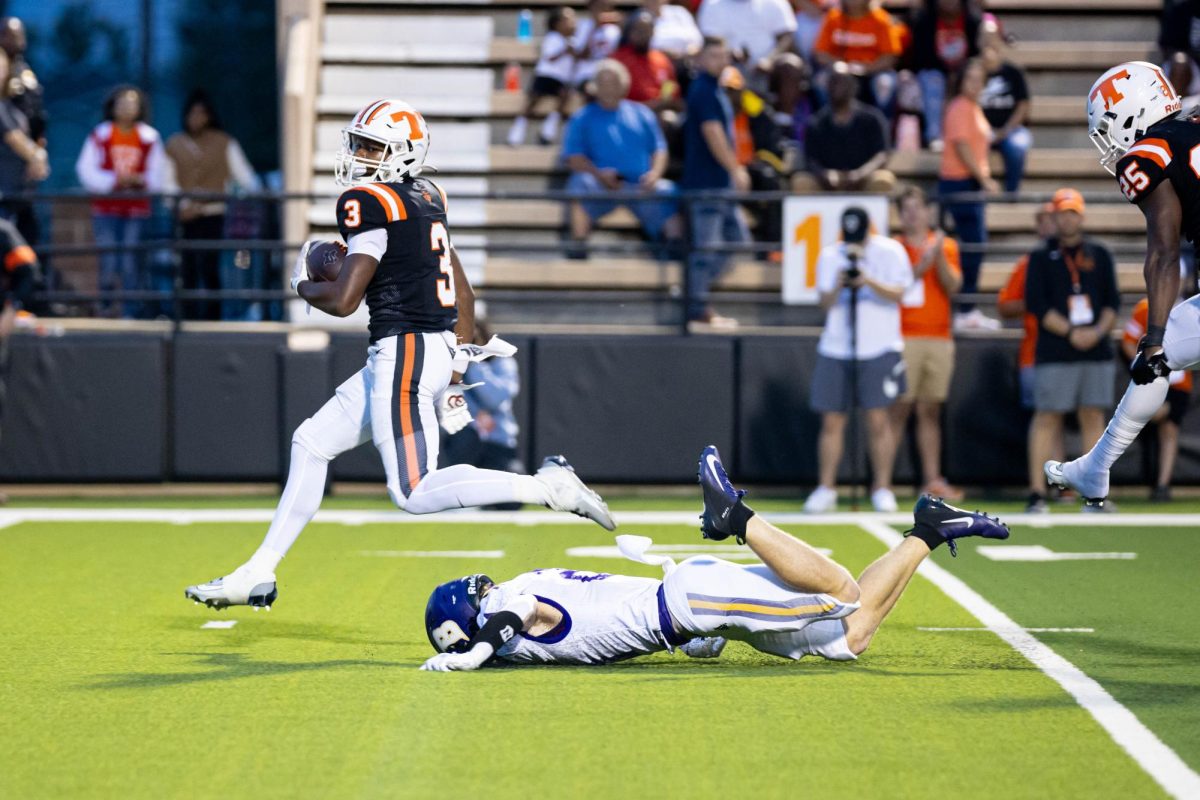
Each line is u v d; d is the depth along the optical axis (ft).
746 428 134.51
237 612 80.38
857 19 151.12
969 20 154.92
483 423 127.65
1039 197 132.16
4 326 121.60
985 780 48.39
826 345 122.83
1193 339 65.21
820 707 57.93
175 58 185.98
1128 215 152.15
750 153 144.15
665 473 134.62
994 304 139.13
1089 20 167.32
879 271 121.29
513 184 155.33
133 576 92.22
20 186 141.59
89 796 47.34
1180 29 157.07
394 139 68.95
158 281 147.33
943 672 64.44
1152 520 117.70
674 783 48.08
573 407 134.51
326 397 134.31
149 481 135.54
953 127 142.10
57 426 134.82
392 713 57.26
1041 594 85.10
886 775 48.93
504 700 59.06
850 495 133.80
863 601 63.87
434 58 163.02
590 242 143.02
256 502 130.52
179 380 135.03
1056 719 56.13
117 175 144.05
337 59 162.61
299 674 64.39
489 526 115.03
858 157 138.31
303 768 50.11
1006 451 134.51
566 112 157.17
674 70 152.66
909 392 128.16
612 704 58.39
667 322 143.13
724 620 62.03
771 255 143.23
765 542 60.75
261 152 187.83
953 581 89.51
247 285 145.48
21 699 60.13
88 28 186.09
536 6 167.22
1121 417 68.03
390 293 68.44
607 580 65.21
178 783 48.57
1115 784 47.98
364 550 102.37
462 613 65.10
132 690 61.62
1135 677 63.52
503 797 46.83
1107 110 67.62
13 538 108.47
